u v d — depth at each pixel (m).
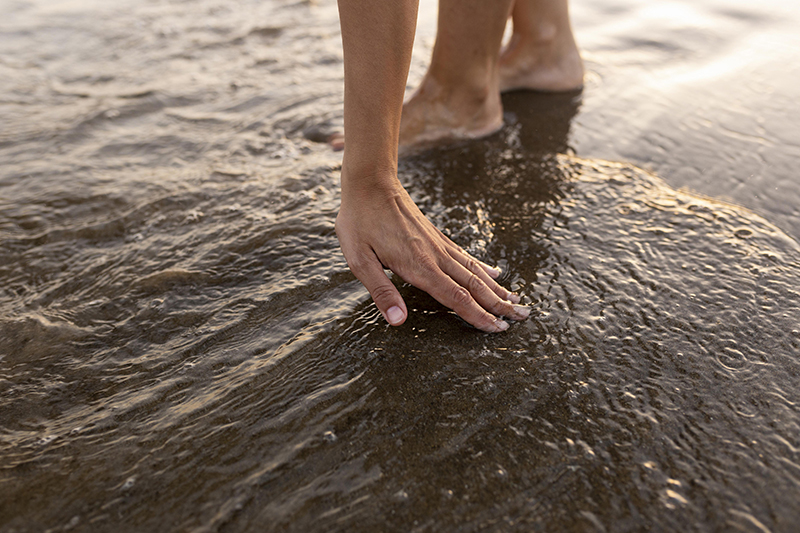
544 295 1.24
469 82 1.85
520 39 2.20
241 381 1.06
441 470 0.88
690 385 1.01
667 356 1.07
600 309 1.19
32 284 1.35
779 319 1.14
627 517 0.81
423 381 1.04
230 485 0.87
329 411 0.99
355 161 1.12
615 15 2.98
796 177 1.60
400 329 1.17
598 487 0.85
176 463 0.91
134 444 0.94
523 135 1.93
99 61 2.70
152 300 1.28
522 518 0.81
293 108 2.18
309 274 1.33
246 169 1.79
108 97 2.32
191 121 2.12
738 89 2.12
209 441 0.94
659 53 2.49
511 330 1.15
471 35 1.75
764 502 0.82
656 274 1.28
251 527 0.81
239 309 1.24
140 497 0.85
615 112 2.04
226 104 2.25
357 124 1.09
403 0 1.00
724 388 1.00
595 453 0.90
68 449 0.94
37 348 1.16
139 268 1.38
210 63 2.64
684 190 1.59
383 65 1.04
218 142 1.96
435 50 1.83
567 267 1.32
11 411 1.02
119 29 3.10
